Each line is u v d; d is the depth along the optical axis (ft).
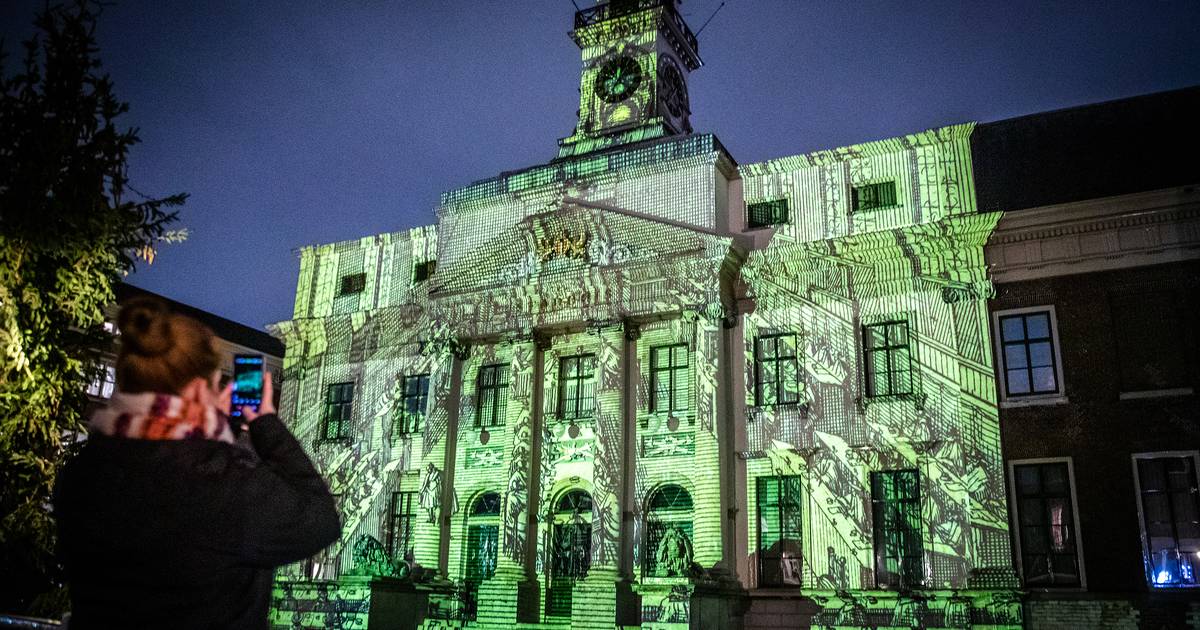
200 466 8.98
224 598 9.04
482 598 97.45
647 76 115.34
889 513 86.38
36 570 33.37
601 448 96.78
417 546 103.14
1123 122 86.53
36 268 35.70
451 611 99.35
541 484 101.40
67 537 8.90
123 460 8.84
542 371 105.60
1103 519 78.07
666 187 101.76
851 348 90.68
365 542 96.78
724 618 84.38
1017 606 76.54
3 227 33.60
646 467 96.27
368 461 112.98
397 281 120.57
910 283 90.12
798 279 95.04
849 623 82.48
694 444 94.07
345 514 112.06
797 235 96.73
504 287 107.04
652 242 99.86
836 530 86.58
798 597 85.56
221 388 10.39
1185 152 83.51
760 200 99.96
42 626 15.12
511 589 95.96
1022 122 90.58
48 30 35.76
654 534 94.68
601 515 94.53
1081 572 77.36
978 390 84.74
